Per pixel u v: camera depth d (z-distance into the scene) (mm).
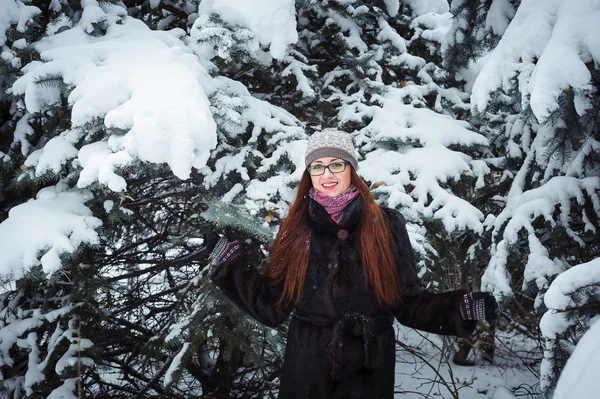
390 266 2033
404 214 3170
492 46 3664
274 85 3928
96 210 2951
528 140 3447
